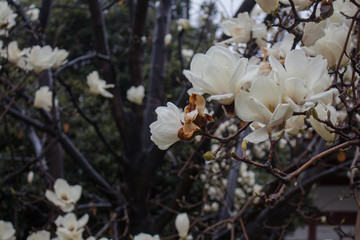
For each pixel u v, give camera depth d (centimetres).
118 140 682
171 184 586
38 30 328
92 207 387
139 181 380
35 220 582
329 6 108
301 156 246
